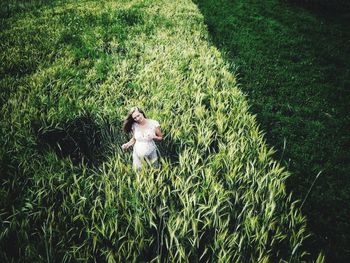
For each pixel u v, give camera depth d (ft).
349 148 19.17
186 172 15.33
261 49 30.86
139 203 13.19
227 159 15.47
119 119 18.92
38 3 46.44
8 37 32.01
